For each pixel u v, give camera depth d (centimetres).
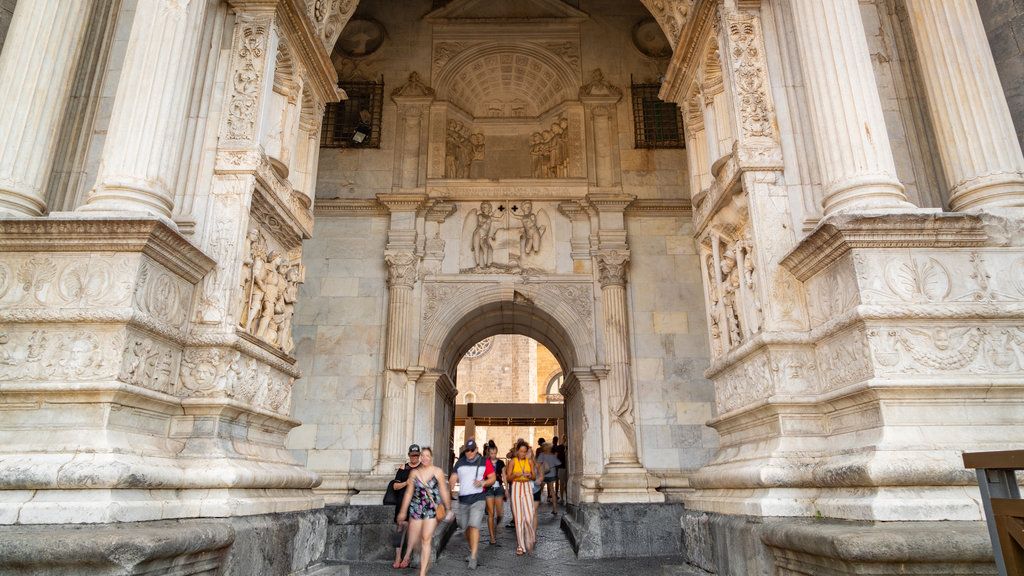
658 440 1329
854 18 582
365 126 1496
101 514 403
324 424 1333
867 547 340
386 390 1325
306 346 1379
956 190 548
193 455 520
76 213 489
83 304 470
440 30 1616
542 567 887
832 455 504
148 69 552
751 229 618
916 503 412
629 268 1434
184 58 584
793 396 545
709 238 776
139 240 481
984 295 480
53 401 454
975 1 588
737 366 647
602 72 1582
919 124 636
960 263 490
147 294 497
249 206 607
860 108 547
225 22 672
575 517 1282
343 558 1005
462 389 3675
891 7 683
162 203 529
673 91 915
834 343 523
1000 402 458
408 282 1386
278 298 696
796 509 500
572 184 1472
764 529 460
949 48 576
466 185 1470
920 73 650
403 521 828
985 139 539
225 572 446
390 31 1614
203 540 400
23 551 332
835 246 503
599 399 1341
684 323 1401
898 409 455
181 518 472
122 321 464
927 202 609
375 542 1014
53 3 580
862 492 443
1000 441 440
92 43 635
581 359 1370
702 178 841
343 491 1266
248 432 606
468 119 1672
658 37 1611
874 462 425
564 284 1412
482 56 1614
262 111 641
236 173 612
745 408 597
